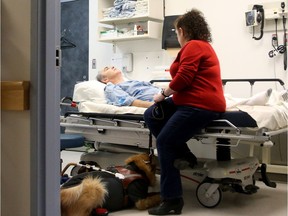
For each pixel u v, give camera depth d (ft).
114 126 10.09
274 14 12.76
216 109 8.18
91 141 11.20
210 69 8.24
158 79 14.17
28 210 4.87
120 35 15.83
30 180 4.80
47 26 4.69
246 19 13.17
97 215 7.84
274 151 13.00
